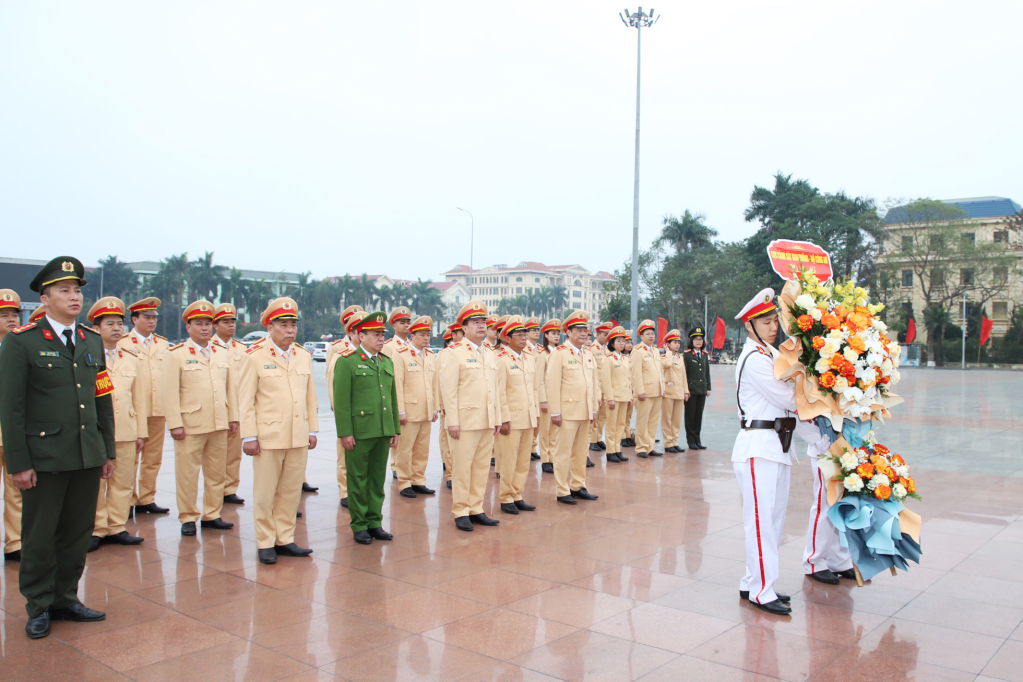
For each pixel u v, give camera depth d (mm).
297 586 4969
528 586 4969
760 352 4730
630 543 6090
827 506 5027
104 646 3945
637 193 20500
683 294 46781
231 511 7355
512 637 4082
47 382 4188
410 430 8109
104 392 4523
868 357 4684
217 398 6547
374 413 6203
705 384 11594
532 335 11617
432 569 5363
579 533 6438
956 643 4039
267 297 64312
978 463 10195
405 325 8508
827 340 4582
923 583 5098
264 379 5680
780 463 4609
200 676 3570
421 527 6699
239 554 5777
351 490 6188
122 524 6078
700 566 5441
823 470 4785
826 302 4879
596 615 4430
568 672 3635
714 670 3670
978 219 51875
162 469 9398
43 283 4273
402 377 8133
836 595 4848
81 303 4383
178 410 6316
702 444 12430
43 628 4078
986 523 6781
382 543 6125
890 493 4723
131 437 6105
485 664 3723
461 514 6609
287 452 5723
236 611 4480
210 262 60375
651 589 4914
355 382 6223
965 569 5414
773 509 4613
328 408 18828
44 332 4250
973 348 49750
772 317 4781
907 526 4750
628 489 8453
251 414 5574
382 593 4824
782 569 5426
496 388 6922
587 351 8117
